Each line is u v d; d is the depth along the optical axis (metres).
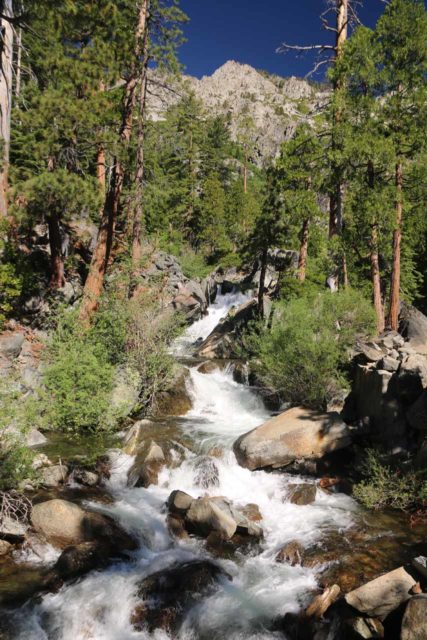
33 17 15.05
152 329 15.35
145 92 20.25
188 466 11.01
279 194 23.47
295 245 24.47
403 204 20.06
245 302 28.64
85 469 10.45
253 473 11.03
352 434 11.49
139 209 19.70
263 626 6.52
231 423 14.28
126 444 11.74
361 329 15.51
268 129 150.62
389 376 11.32
